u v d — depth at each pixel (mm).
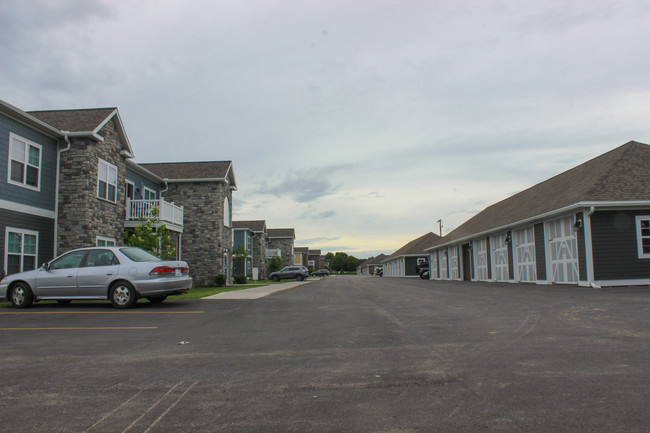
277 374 4766
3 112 14523
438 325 7887
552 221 19859
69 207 17078
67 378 4699
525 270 22438
